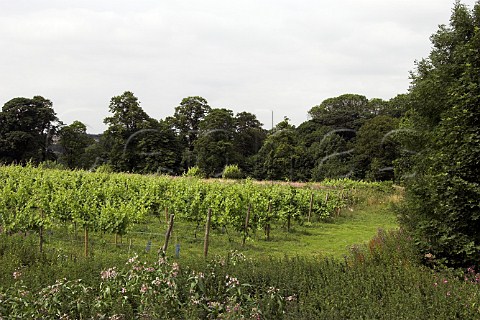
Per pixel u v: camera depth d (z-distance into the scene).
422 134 10.69
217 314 5.67
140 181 22.38
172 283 6.00
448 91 8.59
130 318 5.60
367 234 17.33
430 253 8.16
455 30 10.37
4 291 6.30
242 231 15.20
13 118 49.66
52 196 14.47
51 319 5.49
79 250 12.20
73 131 54.25
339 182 32.50
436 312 5.46
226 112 55.91
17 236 11.91
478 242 7.86
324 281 6.68
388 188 31.30
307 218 21.50
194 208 15.95
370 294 6.02
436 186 8.12
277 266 7.34
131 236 14.59
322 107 74.25
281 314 5.74
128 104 51.59
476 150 7.70
